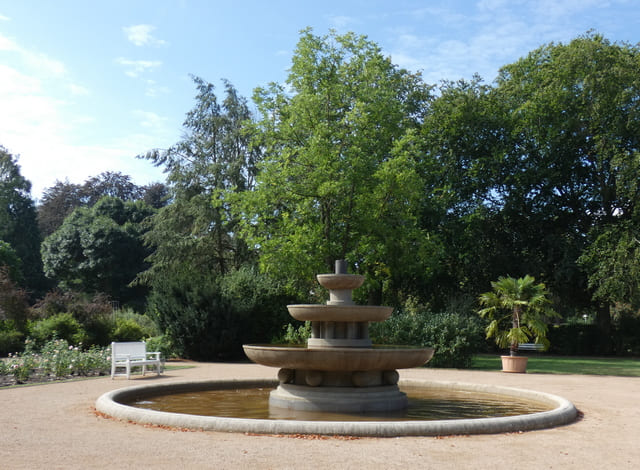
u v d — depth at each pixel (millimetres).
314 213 25672
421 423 7285
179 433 7148
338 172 23969
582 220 32750
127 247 54562
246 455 5965
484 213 32031
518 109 31109
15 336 22062
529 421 7926
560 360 27672
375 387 9992
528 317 19156
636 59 29219
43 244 57781
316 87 26438
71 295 26672
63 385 13078
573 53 29625
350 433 7066
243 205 25281
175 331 22891
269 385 13672
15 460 5688
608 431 8023
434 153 32250
